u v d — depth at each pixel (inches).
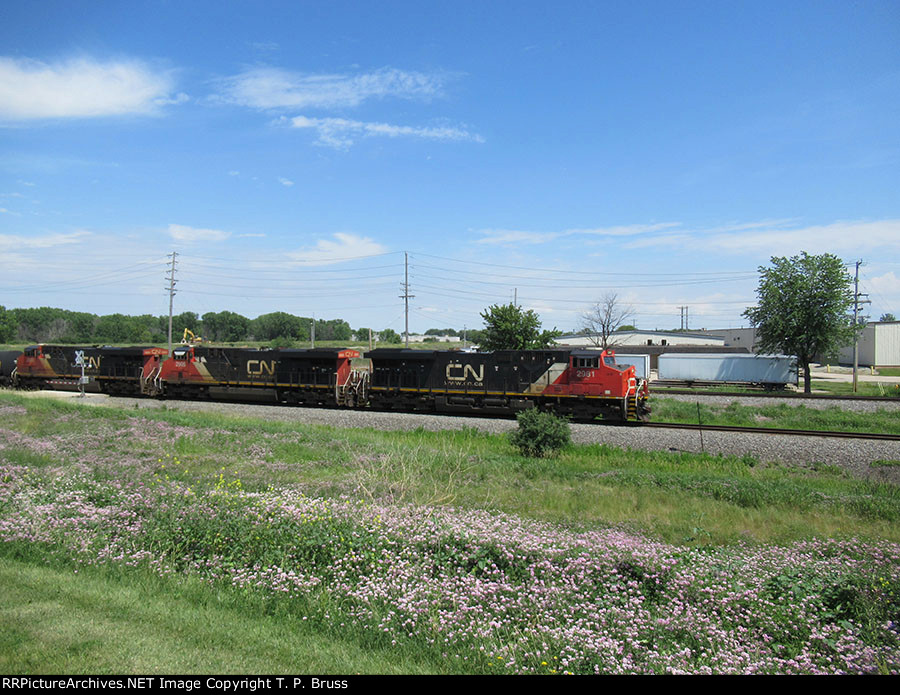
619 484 639.1
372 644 256.7
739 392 1764.3
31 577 307.4
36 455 674.2
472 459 753.0
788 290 1978.3
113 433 858.8
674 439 915.4
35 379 1750.7
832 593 307.1
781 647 256.2
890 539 458.6
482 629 263.7
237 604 291.9
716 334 3966.5
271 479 601.9
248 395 1450.5
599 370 1125.7
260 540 365.7
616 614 284.0
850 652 245.1
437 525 410.6
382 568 336.2
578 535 429.4
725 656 241.1
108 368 1636.3
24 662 211.0
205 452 762.2
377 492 557.0
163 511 417.4
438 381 1272.1
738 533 470.9
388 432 1018.7
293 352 1391.5
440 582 319.9
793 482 663.1
